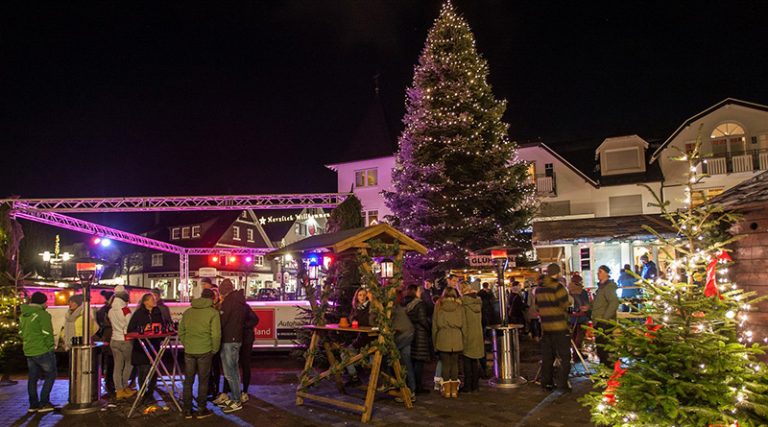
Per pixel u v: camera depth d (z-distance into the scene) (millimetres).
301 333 13359
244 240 57969
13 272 15938
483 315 12688
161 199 24125
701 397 5234
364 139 37031
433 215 21516
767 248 7418
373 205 35688
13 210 22016
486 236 21844
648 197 30594
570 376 11281
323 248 9086
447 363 9617
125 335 9109
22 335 9375
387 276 9016
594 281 27469
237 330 9203
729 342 5707
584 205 31844
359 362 9266
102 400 10102
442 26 22891
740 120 29016
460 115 21656
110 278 55906
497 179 21922
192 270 54531
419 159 22234
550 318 9938
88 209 23281
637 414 5398
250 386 11102
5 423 8711
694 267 5691
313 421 8336
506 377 10375
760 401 5242
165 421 8555
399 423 8055
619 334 5977
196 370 8891
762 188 7562
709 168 28922
